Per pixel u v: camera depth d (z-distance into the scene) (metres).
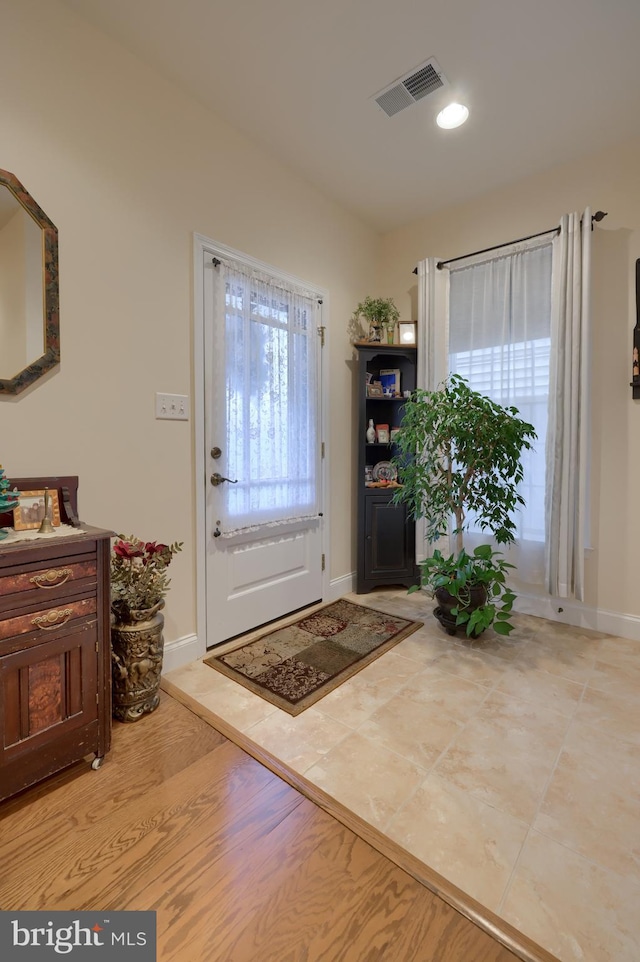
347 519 3.23
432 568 2.64
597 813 1.29
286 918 0.99
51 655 1.32
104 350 1.81
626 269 2.42
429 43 1.81
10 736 1.25
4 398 1.56
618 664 2.17
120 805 1.30
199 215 2.14
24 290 1.58
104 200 1.79
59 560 1.33
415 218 3.19
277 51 1.84
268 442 2.52
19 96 1.55
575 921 1.00
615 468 2.48
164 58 1.88
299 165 2.60
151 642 1.71
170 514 2.08
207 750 1.54
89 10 1.67
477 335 2.87
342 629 2.57
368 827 1.24
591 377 2.52
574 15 1.68
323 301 2.91
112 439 1.85
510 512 2.75
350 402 3.21
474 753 1.54
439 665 2.16
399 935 0.96
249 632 2.52
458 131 2.33
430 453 2.57
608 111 2.19
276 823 1.25
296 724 1.70
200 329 2.16
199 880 1.08
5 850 1.15
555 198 2.63
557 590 2.54
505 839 1.21
